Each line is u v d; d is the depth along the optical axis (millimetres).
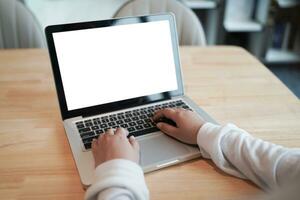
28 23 1258
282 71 2602
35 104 804
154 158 599
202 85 928
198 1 2232
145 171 574
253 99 855
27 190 533
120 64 756
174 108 742
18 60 1064
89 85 727
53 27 687
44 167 586
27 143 651
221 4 2207
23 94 852
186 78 969
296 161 502
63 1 2049
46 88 887
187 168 595
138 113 741
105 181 465
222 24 2279
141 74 780
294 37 2576
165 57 811
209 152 593
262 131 708
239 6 2359
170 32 816
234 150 571
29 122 727
